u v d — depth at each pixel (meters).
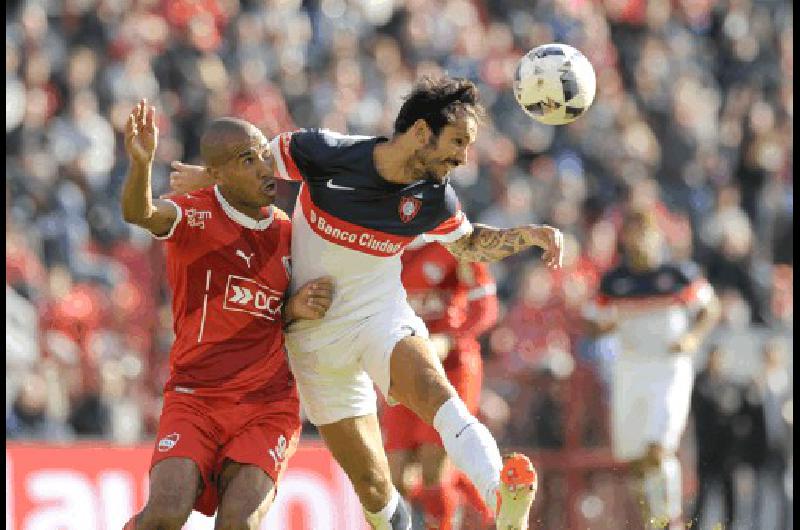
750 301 54.03
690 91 66.56
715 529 38.19
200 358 22.27
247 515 21.36
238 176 22.28
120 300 42.97
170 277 22.64
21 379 38.22
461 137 21.88
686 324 39.41
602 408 42.44
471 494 32.97
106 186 48.75
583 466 41.56
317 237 22.84
